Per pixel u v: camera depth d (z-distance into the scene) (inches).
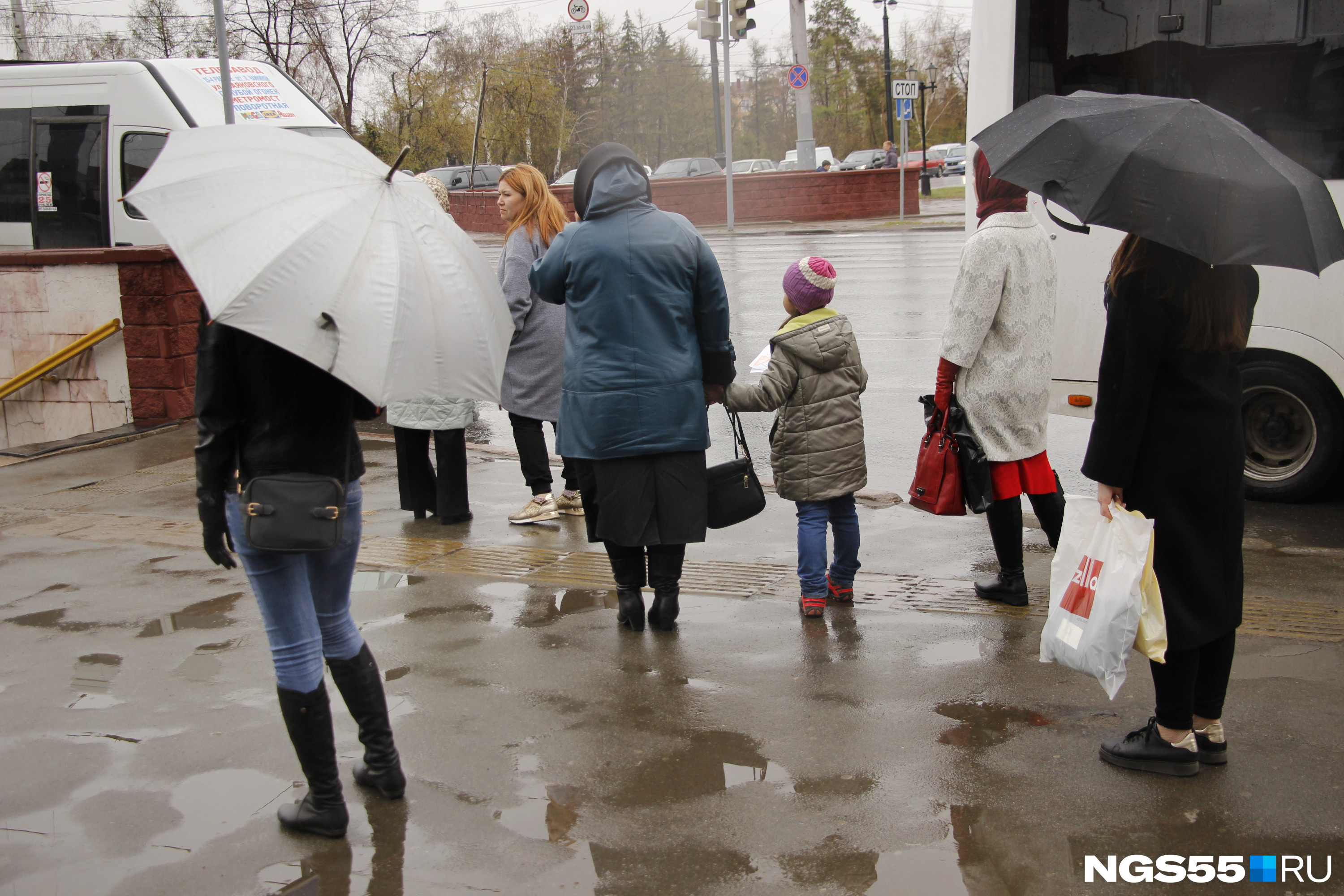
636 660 171.9
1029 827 122.0
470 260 118.6
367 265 106.7
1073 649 130.0
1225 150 119.0
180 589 209.6
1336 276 245.0
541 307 245.3
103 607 200.2
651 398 173.5
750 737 145.1
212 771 138.6
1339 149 249.6
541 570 218.4
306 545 111.7
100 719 154.0
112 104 506.9
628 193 175.9
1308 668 161.6
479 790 132.7
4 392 402.0
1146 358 124.4
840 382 183.3
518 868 115.8
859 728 147.1
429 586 208.8
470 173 1556.3
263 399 112.7
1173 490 126.8
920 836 120.5
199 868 116.7
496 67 1966.0
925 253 836.0
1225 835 120.0
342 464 116.7
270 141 112.6
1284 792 128.4
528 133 1972.2
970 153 291.3
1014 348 182.5
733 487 187.3
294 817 123.0
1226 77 259.9
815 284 181.8
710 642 178.7
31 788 134.7
